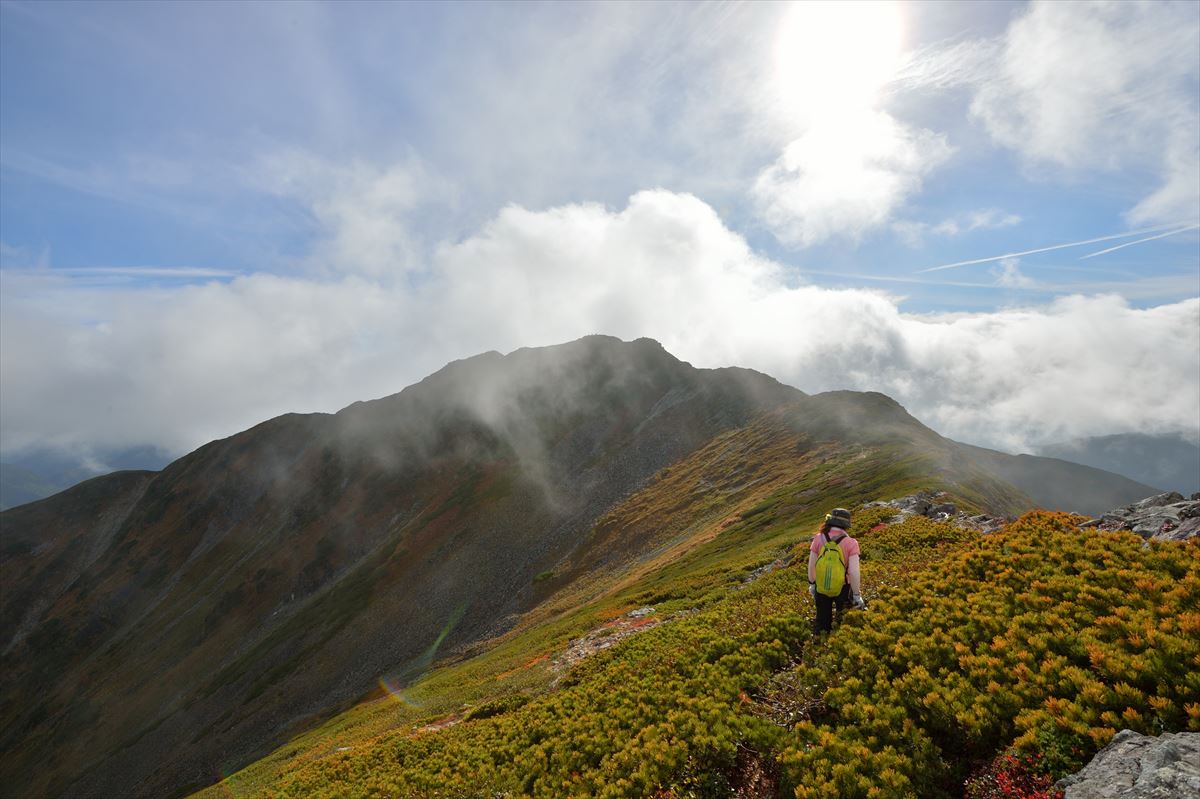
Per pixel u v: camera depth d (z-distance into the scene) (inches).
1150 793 242.7
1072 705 324.2
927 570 645.9
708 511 4554.6
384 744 954.1
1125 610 400.5
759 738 437.1
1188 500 700.7
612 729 595.2
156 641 6697.8
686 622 949.2
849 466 3563.0
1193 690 307.6
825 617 571.5
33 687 6673.2
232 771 3506.4
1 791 5182.1
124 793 4252.0
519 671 1534.2
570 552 5364.2
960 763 352.8
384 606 5477.4
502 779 619.2
